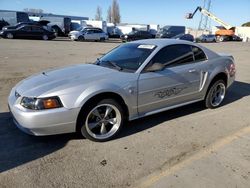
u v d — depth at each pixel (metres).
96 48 20.20
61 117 3.73
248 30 60.44
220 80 5.75
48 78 4.23
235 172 3.42
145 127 4.72
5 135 4.27
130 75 4.30
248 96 7.03
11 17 35.75
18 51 15.53
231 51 22.20
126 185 3.13
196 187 3.11
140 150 3.92
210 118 5.27
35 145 3.99
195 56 5.30
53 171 3.36
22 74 8.86
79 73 4.38
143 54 4.69
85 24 42.38
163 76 4.63
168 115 5.32
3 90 6.72
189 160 3.68
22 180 3.17
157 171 3.41
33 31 26.58
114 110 4.19
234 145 4.15
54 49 17.83
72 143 4.07
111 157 3.71
